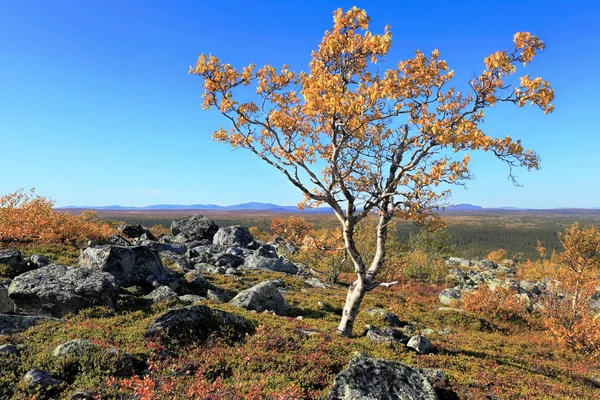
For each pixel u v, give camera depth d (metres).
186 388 9.31
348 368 10.86
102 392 8.80
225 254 37.62
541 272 60.59
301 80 15.91
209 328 13.84
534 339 26.73
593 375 19.23
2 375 9.20
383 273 39.62
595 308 32.81
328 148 17.58
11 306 14.31
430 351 17.66
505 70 13.74
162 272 22.44
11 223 27.75
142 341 12.27
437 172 12.98
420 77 14.57
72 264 22.80
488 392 12.52
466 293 34.56
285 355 12.80
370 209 17.06
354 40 14.44
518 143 13.88
